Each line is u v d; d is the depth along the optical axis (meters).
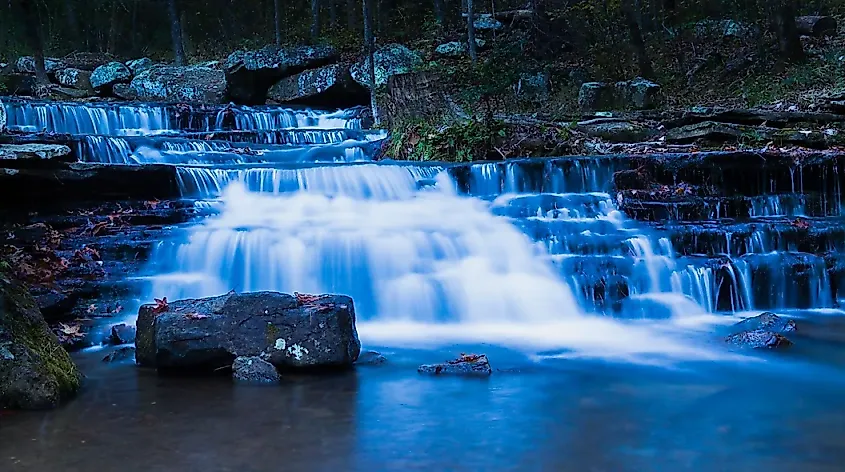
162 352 5.95
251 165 11.82
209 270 8.46
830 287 9.33
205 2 34.41
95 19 33.72
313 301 6.29
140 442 4.23
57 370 5.23
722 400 5.16
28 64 25.36
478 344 7.10
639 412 4.86
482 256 8.92
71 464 3.86
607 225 9.79
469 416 4.76
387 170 11.53
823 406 5.00
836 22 23.16
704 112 14.80
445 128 14.30
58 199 9.54
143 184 10.23
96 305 7.64
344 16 32.97
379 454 4.04
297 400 5.14
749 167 11.38
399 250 8.72
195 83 23.42
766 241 9.77
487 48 23.70
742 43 22.39
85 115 16.09
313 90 21.25
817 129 14.38
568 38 22.95
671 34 23.70
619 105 17.45
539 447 4.16
